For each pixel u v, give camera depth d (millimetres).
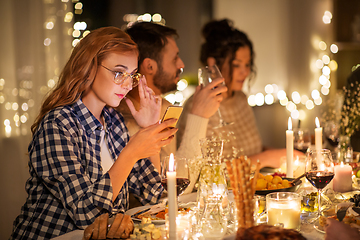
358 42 4543
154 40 2084
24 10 2566
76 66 1431
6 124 2465
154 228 1072
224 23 2664
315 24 4730
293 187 1360
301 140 2074
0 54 2447
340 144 1917
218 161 1426
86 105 1518
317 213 1256
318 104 4648
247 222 941
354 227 979
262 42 4820
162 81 2158
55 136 1329
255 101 4730
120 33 1484
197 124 1924
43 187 1377
